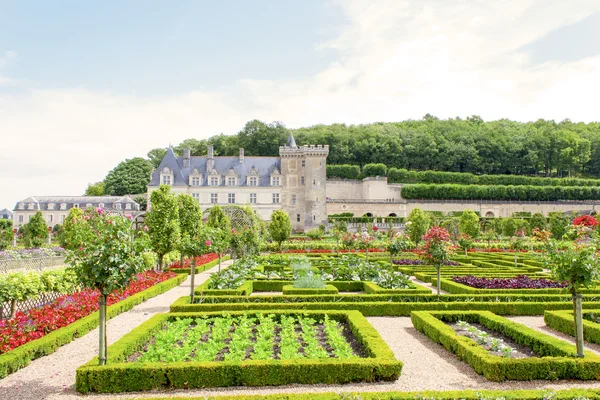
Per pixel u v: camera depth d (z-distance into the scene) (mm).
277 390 10250
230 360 10930
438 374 11242
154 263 28266
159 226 29188
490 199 100875
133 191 104875
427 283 27156
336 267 30531
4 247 44281
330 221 83688
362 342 12945
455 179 110125
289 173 82688
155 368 10320
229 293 20875
